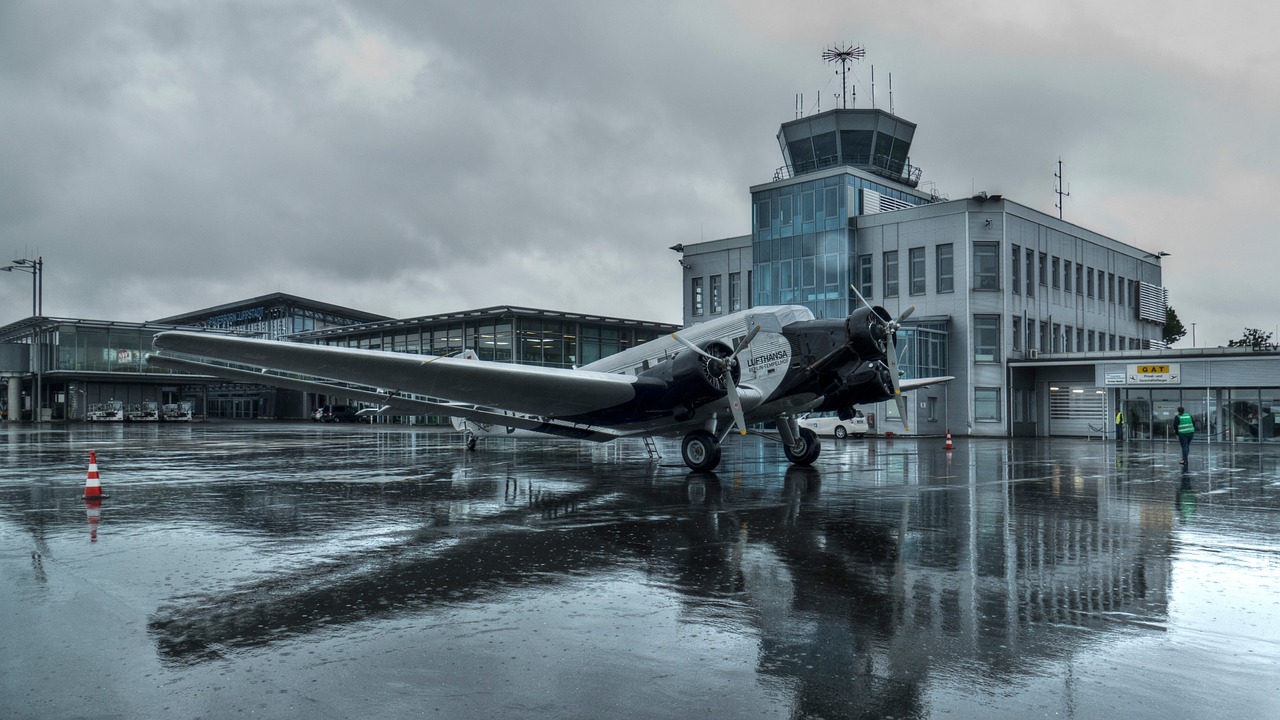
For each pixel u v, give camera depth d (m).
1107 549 8.36
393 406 17.23
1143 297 56.53
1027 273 45.28
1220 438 35.94
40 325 66.19
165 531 9.55
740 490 14.02
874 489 14.20
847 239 45.91
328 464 20.12
